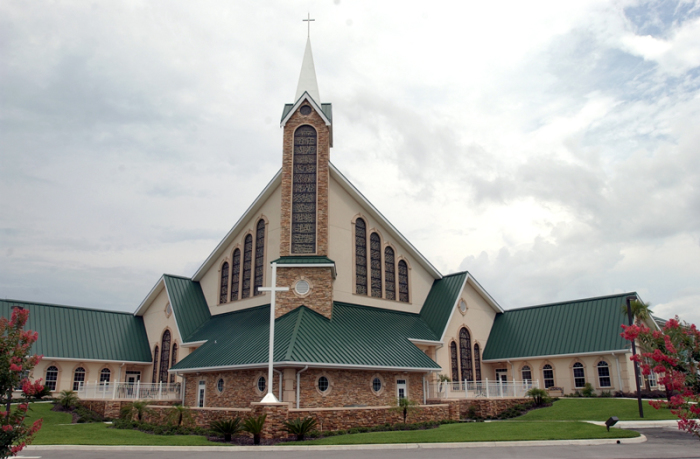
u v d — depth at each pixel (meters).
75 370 44.56
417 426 28.39
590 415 33.16
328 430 26.03
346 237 40.91
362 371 33.19
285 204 38.66
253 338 34.09
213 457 18.61
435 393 38.12
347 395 31.95
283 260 37.00
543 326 45.31
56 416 34.94
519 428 25.55
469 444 21.17
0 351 14.77
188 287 46.94
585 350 40.91
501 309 49.00
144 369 48.44
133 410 32.47
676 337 14.68
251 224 43.00
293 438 24.11
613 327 41.06
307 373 30.52
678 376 14.19
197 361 35.28
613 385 39.62
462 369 44.19
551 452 19.08
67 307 47.31
